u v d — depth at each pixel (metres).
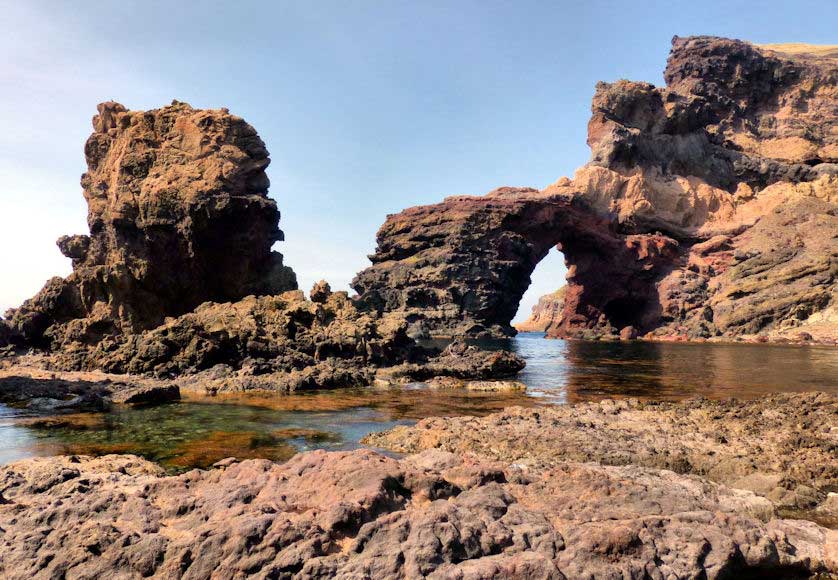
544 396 33.84
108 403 29.83
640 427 22.06
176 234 58.00
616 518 11.41
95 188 62.84
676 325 128.12
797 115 163.12
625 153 147.88
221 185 59.44
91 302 53.31
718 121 164.00
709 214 146.25
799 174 143.88
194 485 12.49
